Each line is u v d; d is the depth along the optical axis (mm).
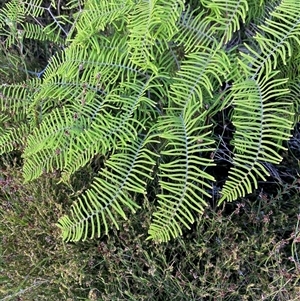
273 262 1203
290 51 1160
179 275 1168
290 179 1313
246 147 1147
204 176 1105
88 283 1175
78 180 1342
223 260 1159
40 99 1441
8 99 1460
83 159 1238
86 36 1364
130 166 1197
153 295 1186
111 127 1253
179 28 1318
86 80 1362
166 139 1257
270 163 1280
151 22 1224
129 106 1282
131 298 1152
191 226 1262
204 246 1136
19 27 1723
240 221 1225
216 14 1265
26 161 1347
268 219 1134
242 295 1121
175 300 1188
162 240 1107
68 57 1375
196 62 1251
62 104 1440
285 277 1146
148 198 1294
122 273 1172
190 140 1227
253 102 1152
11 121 1521
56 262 1281
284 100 1262
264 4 1323
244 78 1233
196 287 1125
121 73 1397
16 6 1585
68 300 1164
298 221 1097
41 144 1245
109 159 1241
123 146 1264
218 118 1349
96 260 1251
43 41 1662
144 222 1180
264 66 1220
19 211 1359
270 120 1118
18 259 1313
